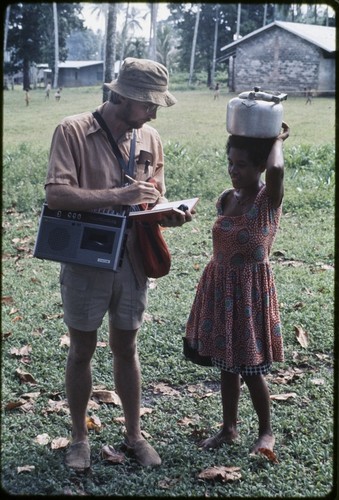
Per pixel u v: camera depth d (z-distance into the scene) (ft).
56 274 22.43
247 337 11.32
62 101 101.55
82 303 11.23
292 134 56.03
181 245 24.91
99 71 153.38
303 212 29.27
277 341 11.61
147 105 10.85
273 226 11.48
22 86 143.84
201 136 56.29
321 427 12.60
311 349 16.01
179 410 13.55
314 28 116.78
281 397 13.73
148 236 11.30
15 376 14.89
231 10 154.81
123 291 11.42
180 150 42.93
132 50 169.89
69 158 10.89
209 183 34.71
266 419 11.96
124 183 11.28
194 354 12.14
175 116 75.20
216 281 11.48
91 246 10.87
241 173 11.21
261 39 114.83
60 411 13.51
